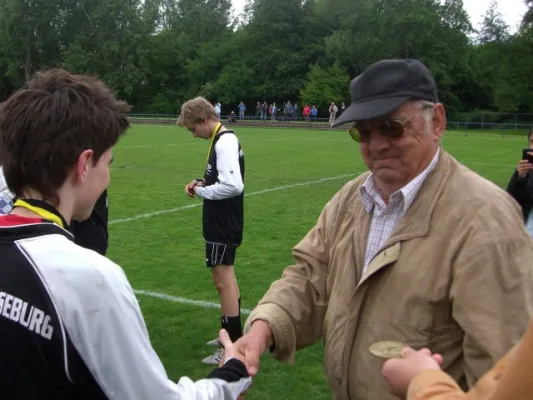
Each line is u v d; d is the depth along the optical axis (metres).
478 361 1.73
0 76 65.62
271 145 26.19
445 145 27.27
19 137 1.42
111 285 1.35
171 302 5.85
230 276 4.60
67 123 1.43
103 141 1.51
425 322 1.87
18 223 1.39
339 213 2.32
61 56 64.00
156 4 73.00
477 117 48.50
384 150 1.97
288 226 9.46
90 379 1.33
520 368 0.97
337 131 39.06
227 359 1.86
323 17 65.75
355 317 2.02
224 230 4.45
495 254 1.75
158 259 7.42
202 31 73.44
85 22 64.44
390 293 1.94
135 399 1.36
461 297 1.77
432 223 1.90
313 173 16.34
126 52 62.97
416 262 1.89
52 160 1.42
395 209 2.04
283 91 63.78
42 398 1.30
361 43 57.16
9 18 62.41
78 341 1.30
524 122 46.34
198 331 5.13
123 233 8.80
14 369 1.29
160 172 15.95
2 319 1.29
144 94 65.44
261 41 66.25
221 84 64.12
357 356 2.01
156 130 36.34
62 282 1.31
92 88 1.54
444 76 52.84
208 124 4.48
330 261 2.27
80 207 1.55
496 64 52.91
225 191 4.31
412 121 1.93
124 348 1.34
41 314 1.29
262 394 4.06
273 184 14.14
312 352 4.73
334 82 57.94
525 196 4.98
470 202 1.86
